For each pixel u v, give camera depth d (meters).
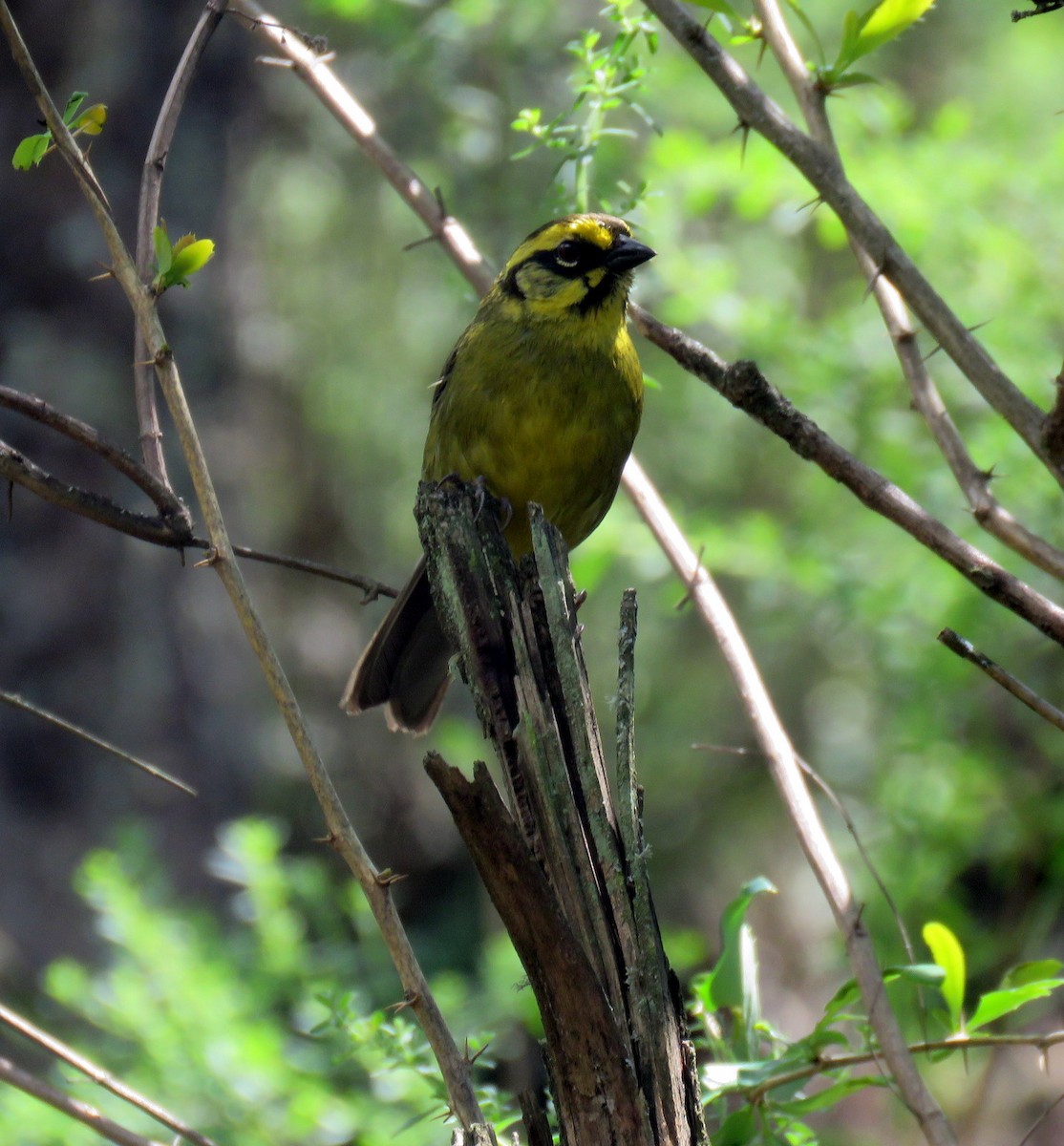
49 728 13.34
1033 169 11.55
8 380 13.27
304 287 18.89
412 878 19.25
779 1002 16.58
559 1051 4.05
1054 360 10.70
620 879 4.18
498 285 8.36
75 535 13.56
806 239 15.56
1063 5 4.42
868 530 11.75
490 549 4.75
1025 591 4.72
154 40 13.96
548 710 4.37
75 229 13.52
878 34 5.19
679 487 16.09
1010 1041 4.97
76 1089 8.48
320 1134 8.11
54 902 12.92
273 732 16.61
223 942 10.66
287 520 19.38
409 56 11.54
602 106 6.96
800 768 5.51
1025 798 11.18
